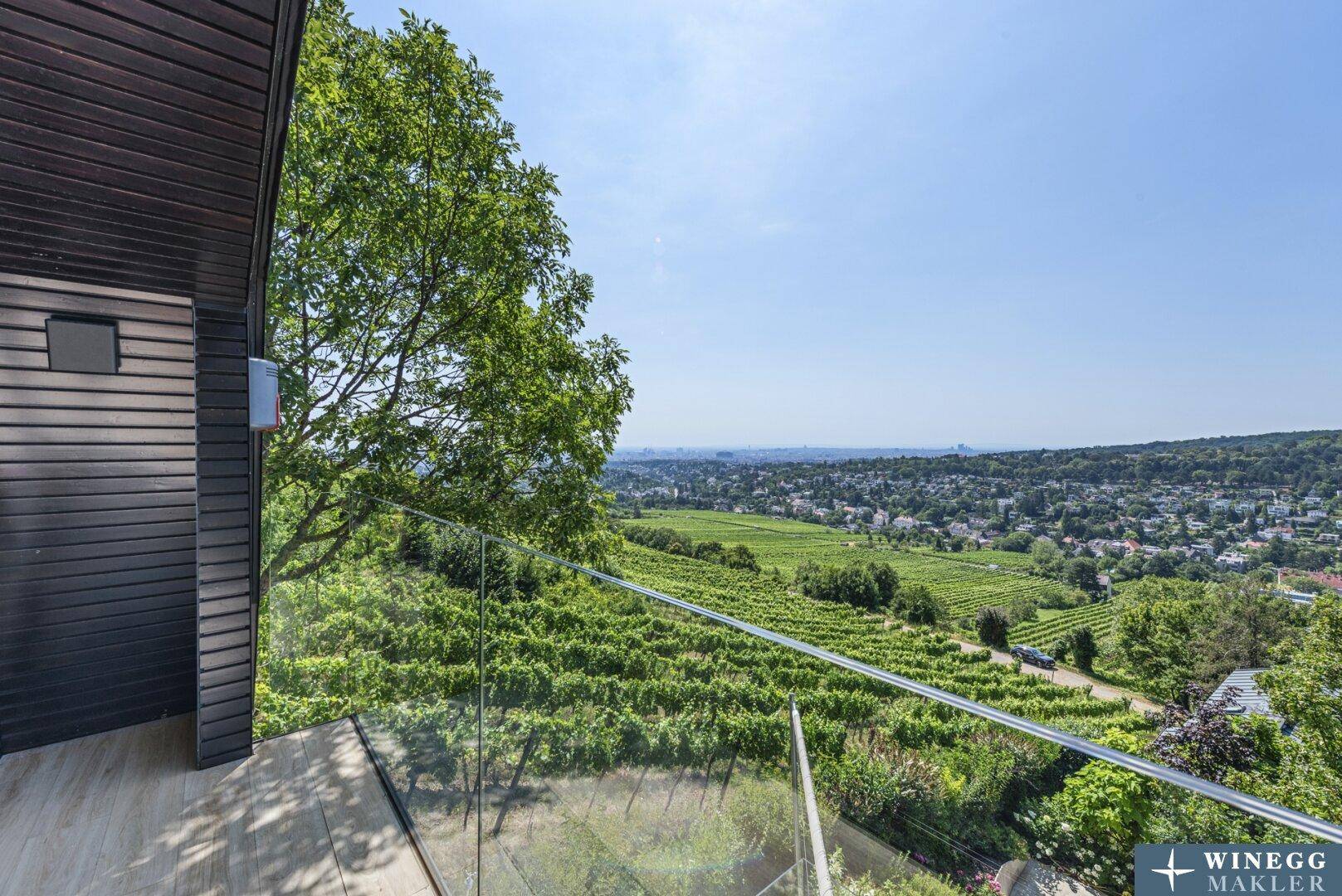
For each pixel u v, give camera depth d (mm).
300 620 3252
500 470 6082
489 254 5750
